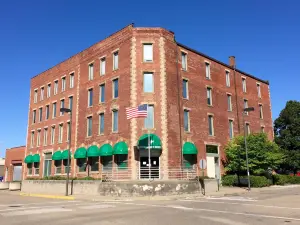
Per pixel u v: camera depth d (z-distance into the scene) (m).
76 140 37.00
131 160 29.00
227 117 39.09
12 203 20.97
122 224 11.16
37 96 48.06
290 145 48.88
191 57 35.47
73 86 39.91
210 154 34.84
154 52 31.55
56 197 26.75
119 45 33.38
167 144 29.53
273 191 28.44
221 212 14.45
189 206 17.45
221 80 39.62
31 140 47.31
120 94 31.86
